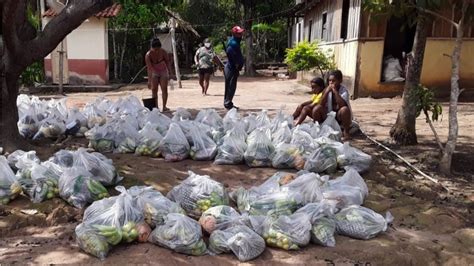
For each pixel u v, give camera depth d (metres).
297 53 13.27
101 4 5.36
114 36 18.17
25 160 4.43
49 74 15.44
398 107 9.96
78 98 12.36
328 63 13.15
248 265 3.16
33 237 3.55
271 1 24.00
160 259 3.18
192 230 3.30
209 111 6.54
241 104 10.69
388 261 3.25
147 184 4.57
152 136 5.62
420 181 4.90
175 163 5.34
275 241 3.36
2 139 5.48
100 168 4.36
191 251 3.25
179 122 5.95
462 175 5.19
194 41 30.14
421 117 8.79
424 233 3.72
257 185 4.66
